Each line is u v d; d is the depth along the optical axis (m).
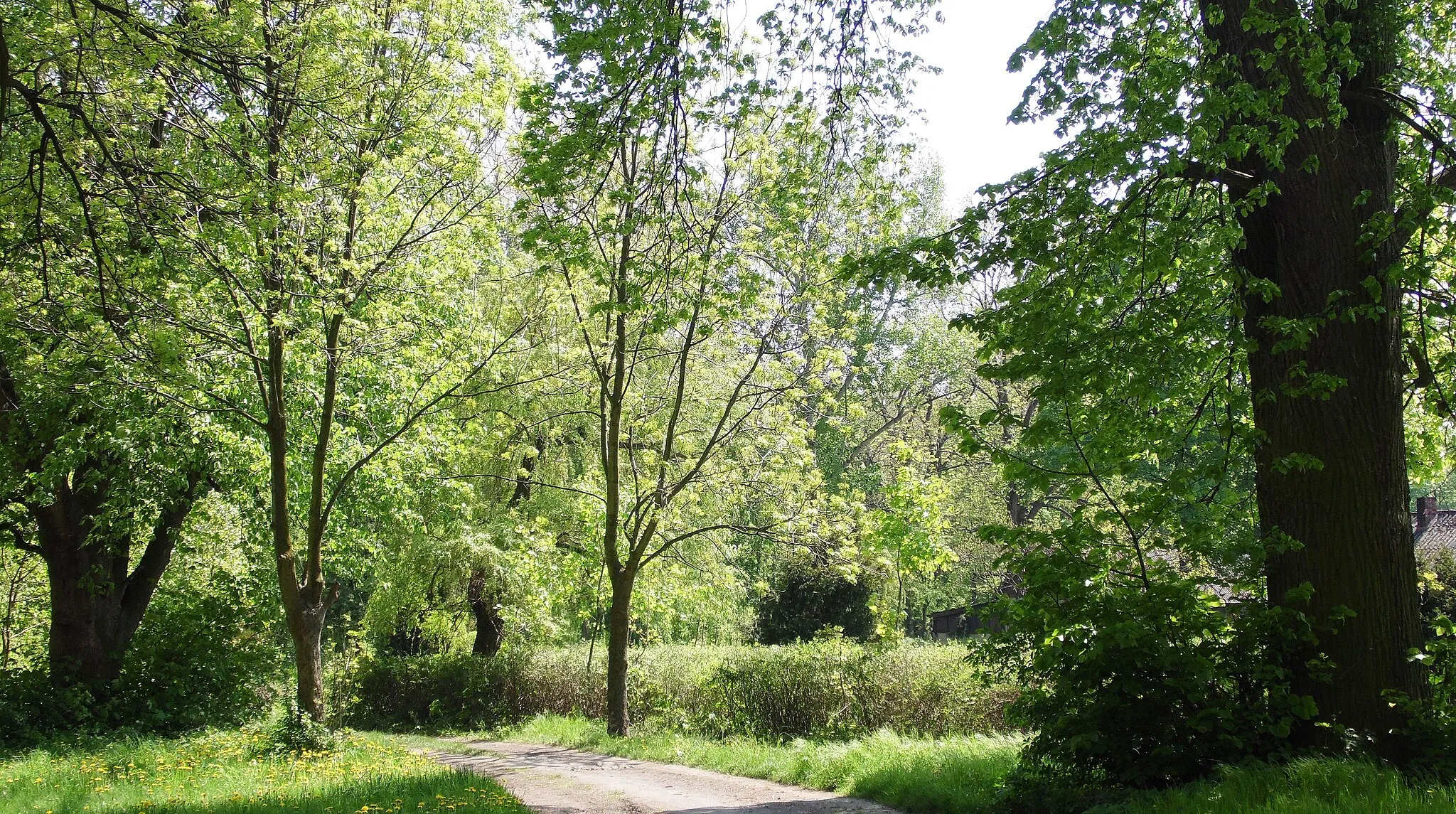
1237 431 9.54
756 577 27.77
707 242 13.43
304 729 15.35
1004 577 35.69
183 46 11.41
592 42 10.08
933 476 19.95
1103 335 9.09
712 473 19.14
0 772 13.16
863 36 11.67
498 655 24.11
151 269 14.70
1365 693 8.23
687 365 20.88
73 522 19.34
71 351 15.76
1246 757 7.72
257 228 13.88
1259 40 9.31
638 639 24.81
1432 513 33.28
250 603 21.11
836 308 18.61
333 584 16.66
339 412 19.66
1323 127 9.12
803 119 12.88
